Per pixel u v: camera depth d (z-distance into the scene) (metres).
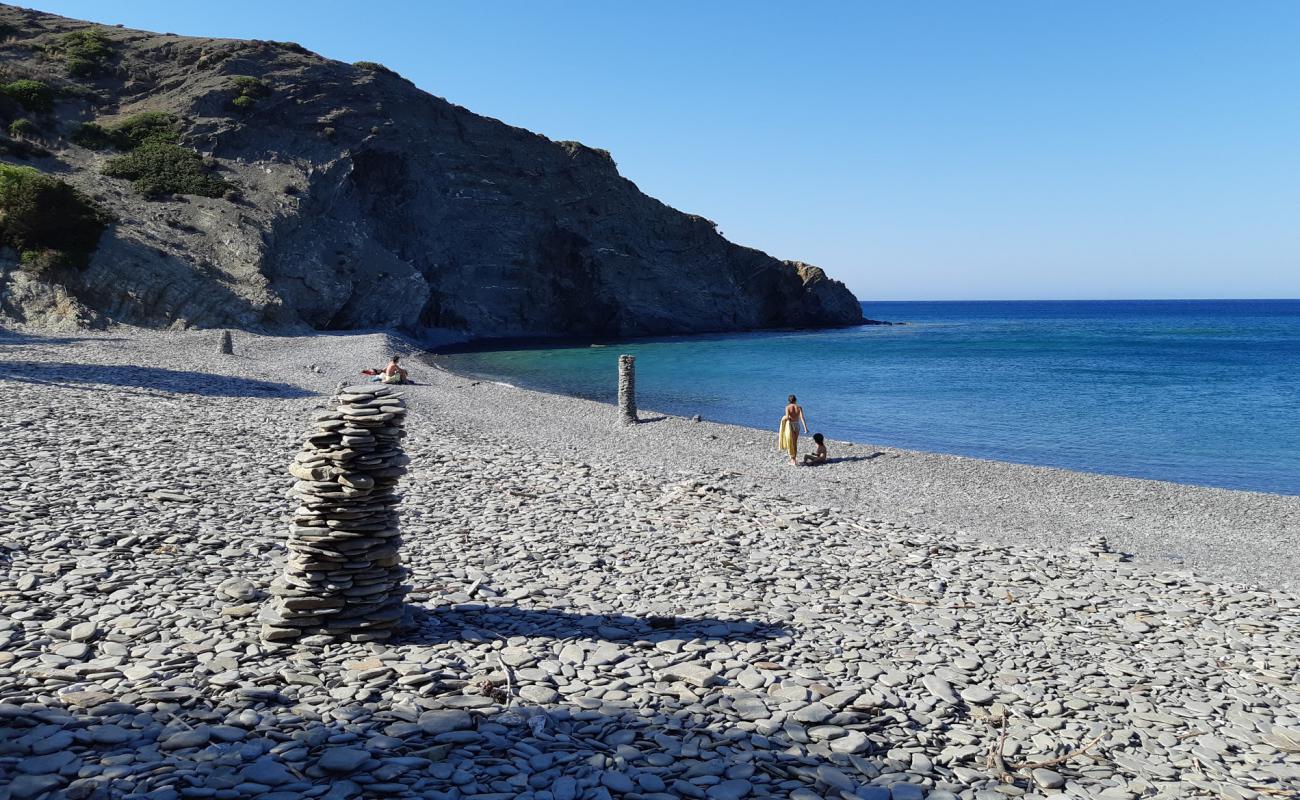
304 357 48.28
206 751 6.18
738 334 109.88
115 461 15.79
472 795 5.92
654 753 6.94
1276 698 9.30
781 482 23.61
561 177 101.69
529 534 14.50
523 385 53.06
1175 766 7.55
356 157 84.88
